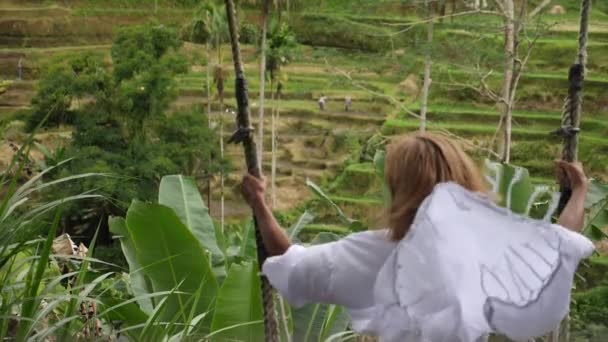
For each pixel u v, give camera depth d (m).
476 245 2.47
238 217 38.03
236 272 4.11
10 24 57.09
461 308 2.42
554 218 3.66
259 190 2.94
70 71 32.22
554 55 44.25
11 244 3.43
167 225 4.34
